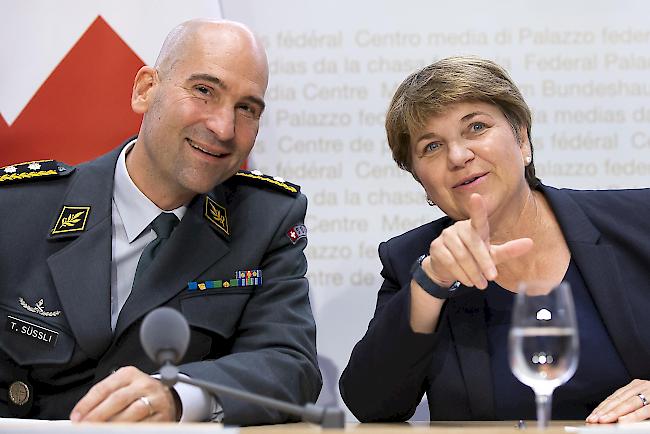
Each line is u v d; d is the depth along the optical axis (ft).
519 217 8.98
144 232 8.86
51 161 9.26
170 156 8.60
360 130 11.78
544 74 11.70
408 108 8.66
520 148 8.95
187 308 8.50
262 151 11.75
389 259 9.36
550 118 11.69
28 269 8.52
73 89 11.44
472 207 6.84
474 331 8.62
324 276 11.73
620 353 8.43
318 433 5.79
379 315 8.51
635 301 8.59
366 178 11.77
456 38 11.75
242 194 9.42
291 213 9.33
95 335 8.19
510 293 8.82
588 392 8.37
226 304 8.67
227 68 8.55
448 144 8.57
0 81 11.41
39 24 11.49
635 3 11.69
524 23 11.72
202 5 11.44
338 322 11.72
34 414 8.33
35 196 8.87
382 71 11.77
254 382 7.65
